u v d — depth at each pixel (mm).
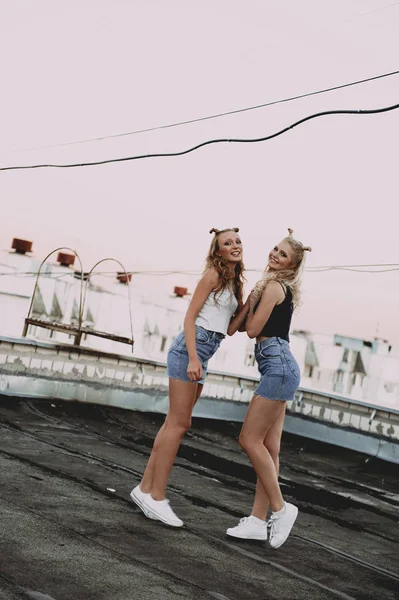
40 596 2420
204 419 9625
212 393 9828
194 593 2736
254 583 3020
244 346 22438
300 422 9711
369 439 9039
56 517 3480
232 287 3859
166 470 3775
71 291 20109
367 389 25047
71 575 2680
